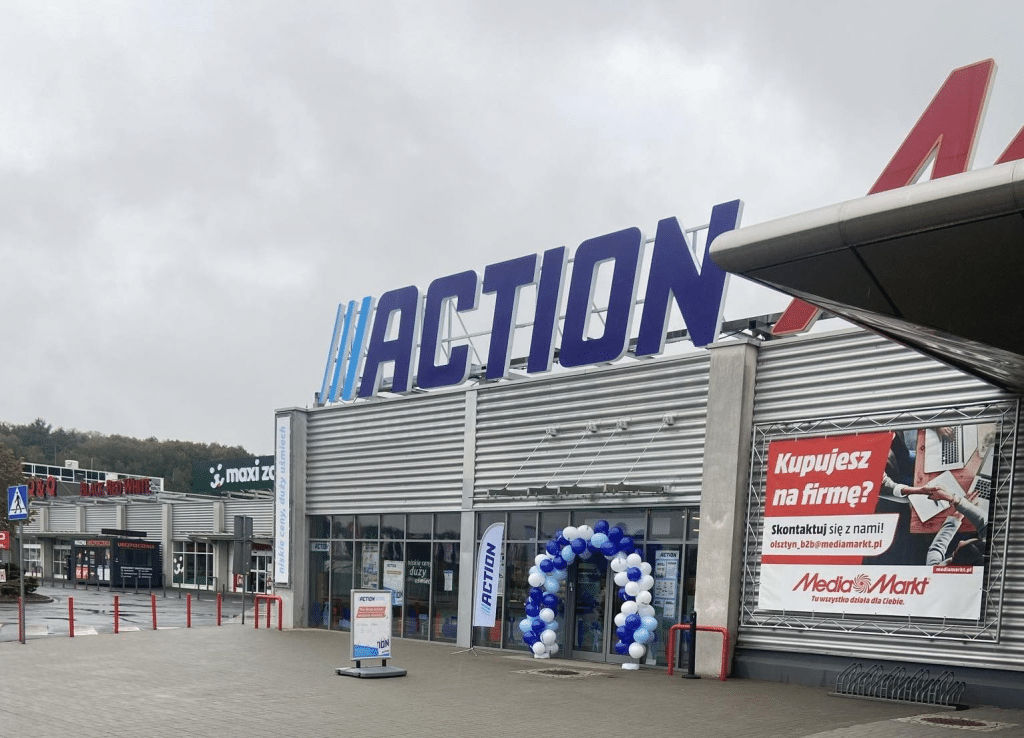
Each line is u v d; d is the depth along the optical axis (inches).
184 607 1419.8
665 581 713.0
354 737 414.3
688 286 725.3
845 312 387.2
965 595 554.9
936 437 580.4
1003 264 307.1
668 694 555.2
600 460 770.2
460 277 911.7
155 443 5585.6
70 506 2450.8
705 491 679.1
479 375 897.5
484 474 860.6
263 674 624.1
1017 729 432.1
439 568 900.6
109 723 444.5
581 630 754.8
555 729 436.1
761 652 642.8
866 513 603.8
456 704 507.8
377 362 980.6
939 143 610.5
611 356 764.0
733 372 677.9
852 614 600.1
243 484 2201.0
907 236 311.0
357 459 997.8
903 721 455.2
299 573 1030.4
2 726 437.1
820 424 636.1
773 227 338.6
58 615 1210.6
